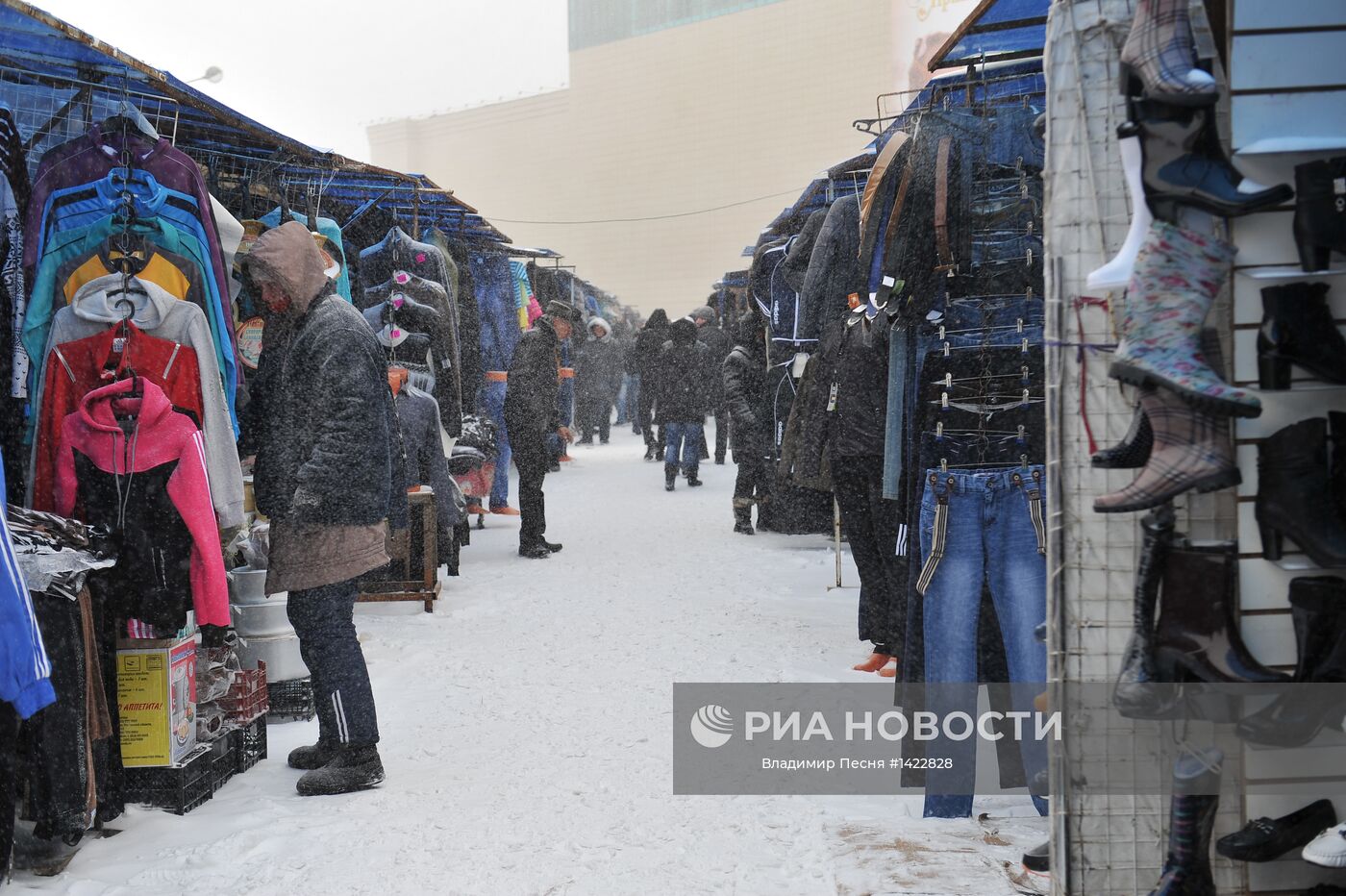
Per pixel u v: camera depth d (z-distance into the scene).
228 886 2.97
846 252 4.99
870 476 4.82
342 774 3.76
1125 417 2.14
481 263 11.66
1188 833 2.05
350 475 3.68
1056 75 2.17
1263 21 2.00
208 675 3.89
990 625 3.60
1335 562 1.89
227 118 5.20
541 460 8.89
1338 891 2.07
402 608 6.97
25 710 2.69
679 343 13.62
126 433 3.52
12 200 3.69
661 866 3.10
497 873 3.05
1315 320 1.95
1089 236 2.16
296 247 3.83
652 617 6.64
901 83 22.91
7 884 2.94
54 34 3.92
